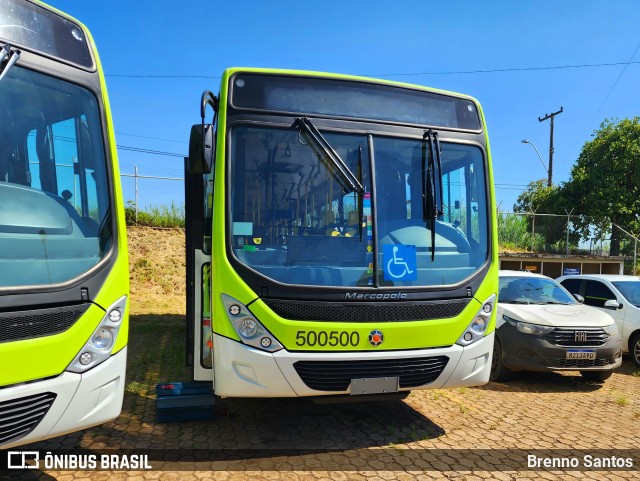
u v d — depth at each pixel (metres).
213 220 4.31
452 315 4.64
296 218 4.40
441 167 4.88
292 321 4.14
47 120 3.50
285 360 4.11
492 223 5.11
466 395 6.67
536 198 29.30
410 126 4.91
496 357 7.52
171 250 17.44
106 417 3.48
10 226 3.15
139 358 8.14
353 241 4.47
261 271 4.21
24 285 3.09
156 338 10.00
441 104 5.14
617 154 25.50
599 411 6.19
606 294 9.91
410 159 4.84
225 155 4.36
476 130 5.26
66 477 3.92
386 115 4.85
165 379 6.86
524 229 23.56
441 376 4.57
